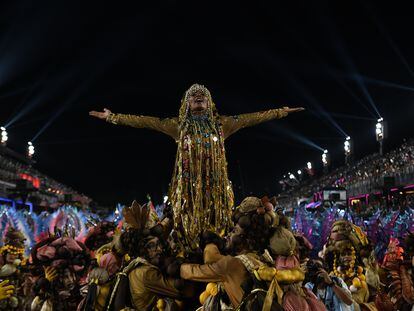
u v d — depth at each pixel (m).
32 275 4.96
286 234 3.35
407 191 19.70
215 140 4.55
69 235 5.66
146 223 4.15
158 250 3.99
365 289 4.91
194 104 4.61
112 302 3.93
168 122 4.77
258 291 3.21
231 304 3.48
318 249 6.66
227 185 4.53
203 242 3.71
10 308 5.06
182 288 3.73
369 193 23.75
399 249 5.17
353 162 41.22
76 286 4.77
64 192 44.81
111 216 7.47
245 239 3.45
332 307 4.25
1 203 19.81
